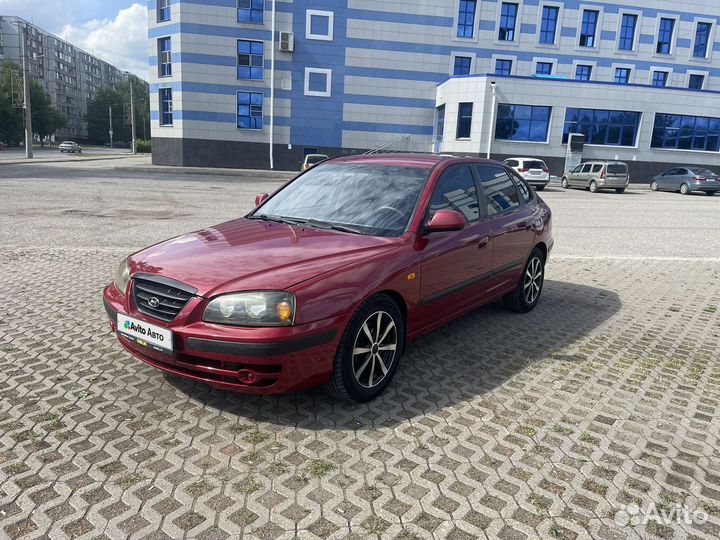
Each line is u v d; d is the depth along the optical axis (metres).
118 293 3.51
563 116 31.53
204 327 2.97
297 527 2.30
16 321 4.72
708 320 5.54
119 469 2.66
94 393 3.44
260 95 33.81
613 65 36.91
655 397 3.66
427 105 35.22
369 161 4.68
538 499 2.53
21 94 38.72
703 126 32.88
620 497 2.56
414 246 3.71
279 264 3.21
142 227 10.20
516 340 4.73
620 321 5.41
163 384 3.60
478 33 34.94
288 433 3.05
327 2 33.09
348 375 3.22
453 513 2.42
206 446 2.89
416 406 3.41
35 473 2.61
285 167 34.75
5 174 22.64
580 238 10.98
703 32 37.75
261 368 2.95
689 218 15.21
